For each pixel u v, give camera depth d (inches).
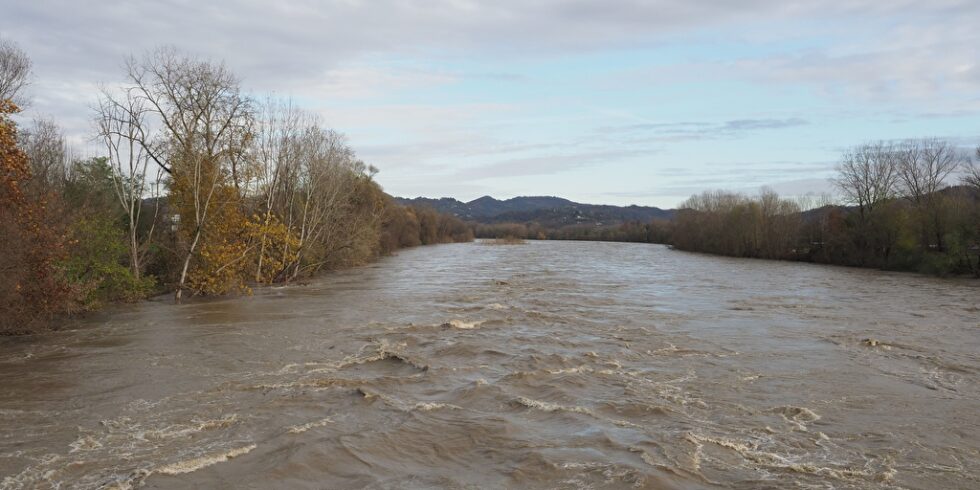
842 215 2903.5
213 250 1315.2
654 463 397.4
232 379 612.1
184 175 1291.8
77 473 379.9
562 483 369.7
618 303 1230.3
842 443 443.5
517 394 562.9
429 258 3006.9
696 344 802.2
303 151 1812.3
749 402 542.9
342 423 475.5
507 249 4210.1
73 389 575.5
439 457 412.5
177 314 1066.7
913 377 637.3
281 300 1274.6
